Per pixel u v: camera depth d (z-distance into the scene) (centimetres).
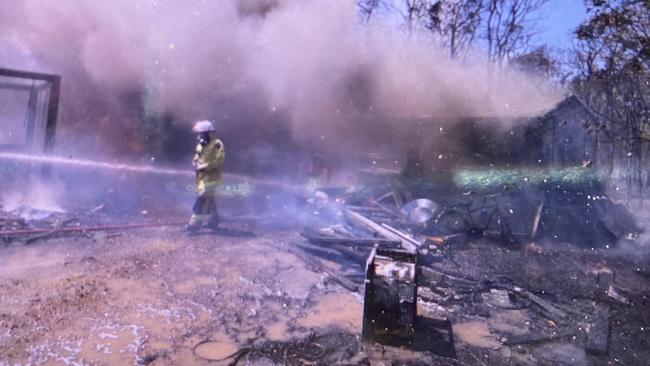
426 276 592
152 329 385
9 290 432
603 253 811
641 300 559
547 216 929
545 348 414
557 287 597
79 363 322
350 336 402
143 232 700
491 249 789
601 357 401
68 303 417
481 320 469
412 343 402
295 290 507
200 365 334
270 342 380
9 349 330
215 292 479
